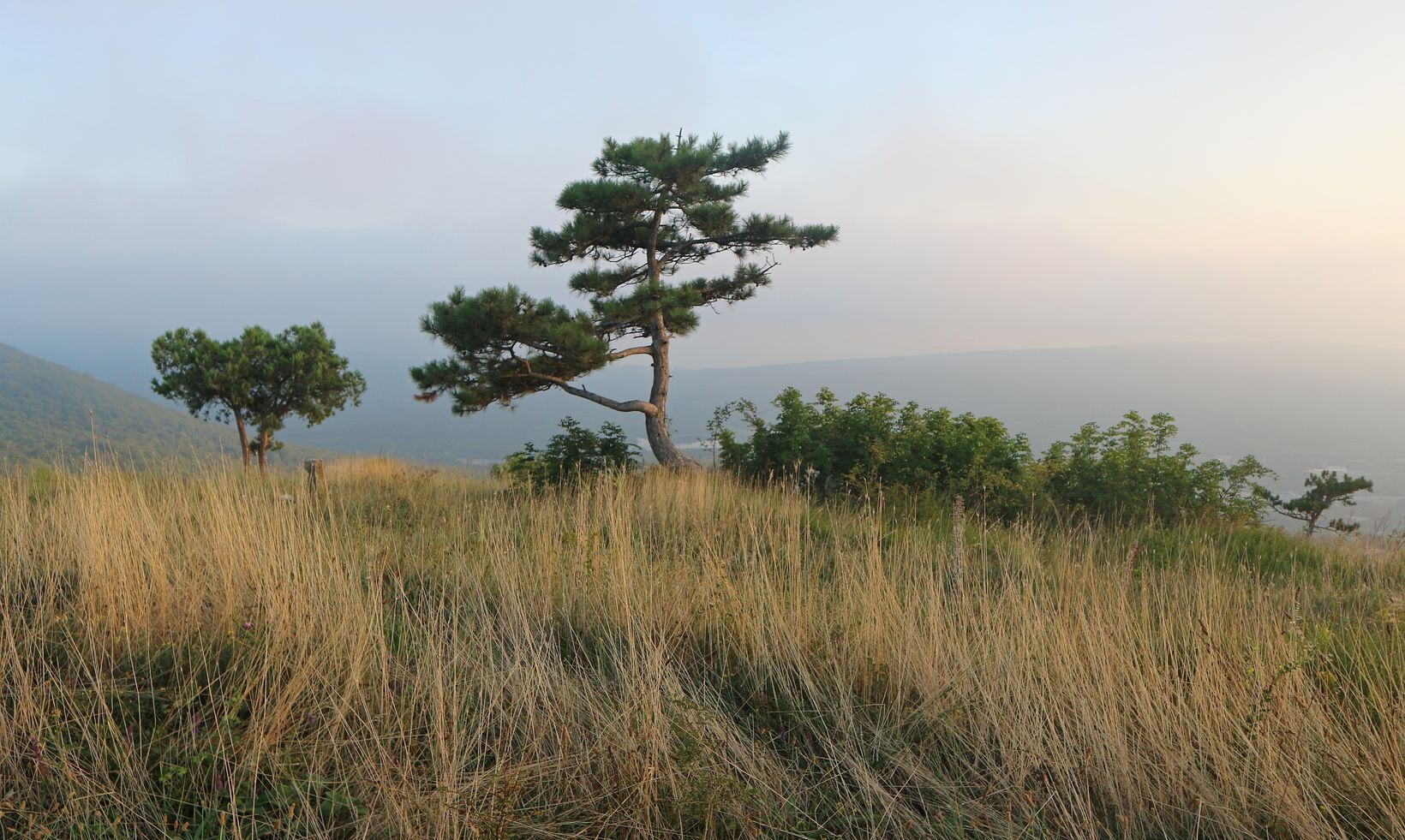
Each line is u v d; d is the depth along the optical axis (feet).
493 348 40.34
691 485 34.14
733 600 14.69
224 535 15.21
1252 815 9.65
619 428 40.24
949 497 36.29
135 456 21.49
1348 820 9.39
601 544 19.15
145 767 8.98
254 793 8.63
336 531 17.71
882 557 19.95
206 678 11.14
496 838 8.27
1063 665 12.05
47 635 11.94
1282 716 10.57
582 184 44.93
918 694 12.17
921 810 9.89
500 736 10.30
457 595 14.93
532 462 39.22
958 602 15.34
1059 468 37.99
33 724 9.30
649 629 13.44
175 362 65.57
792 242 49.26
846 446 39.86
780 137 47.06
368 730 10.18
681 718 10.83
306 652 11.79
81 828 8.07
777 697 12.21
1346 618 17.15
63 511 17.87
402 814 8.24
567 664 13.02
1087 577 17.17
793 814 9.39
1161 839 9.37
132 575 13.44
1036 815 9.41
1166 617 14.44
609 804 9.29
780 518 25.20
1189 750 10.20
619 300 43.42
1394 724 10.28
